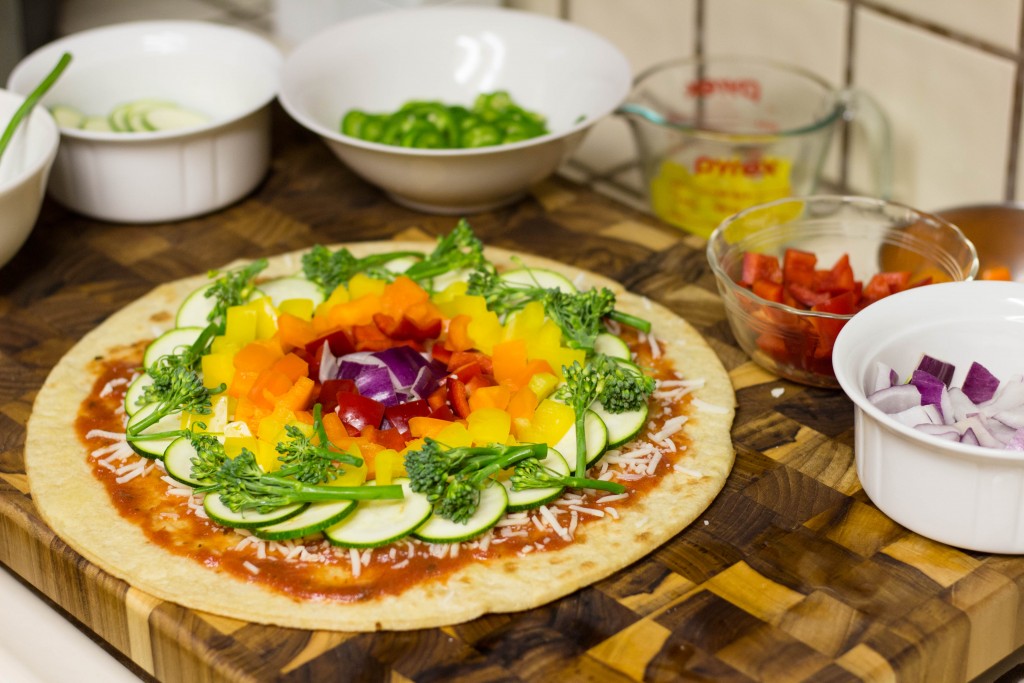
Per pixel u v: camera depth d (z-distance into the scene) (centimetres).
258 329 134
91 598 112
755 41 200
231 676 102
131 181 160
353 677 101
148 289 152
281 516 111
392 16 178
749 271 138
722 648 103
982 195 180
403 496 113
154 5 232
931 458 107
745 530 116
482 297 133
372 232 163
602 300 132
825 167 203
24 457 125
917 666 104
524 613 107
